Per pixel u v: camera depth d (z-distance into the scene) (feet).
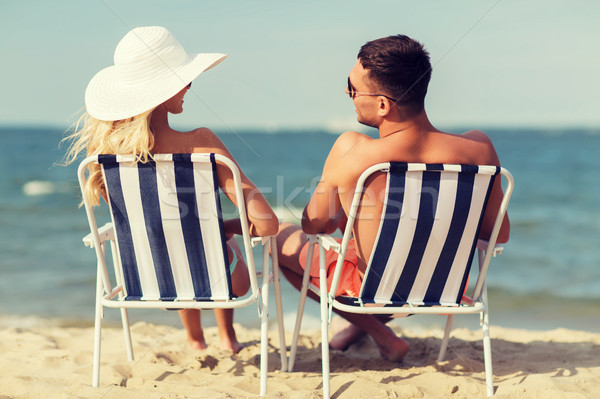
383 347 8.58
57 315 16.30
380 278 6.53
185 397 6.33
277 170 87.61
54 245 29.81
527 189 63.21
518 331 11.23
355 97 6.27
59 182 64.44
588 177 75.31
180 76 6.42
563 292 20.43
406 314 7.21
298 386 6.99
